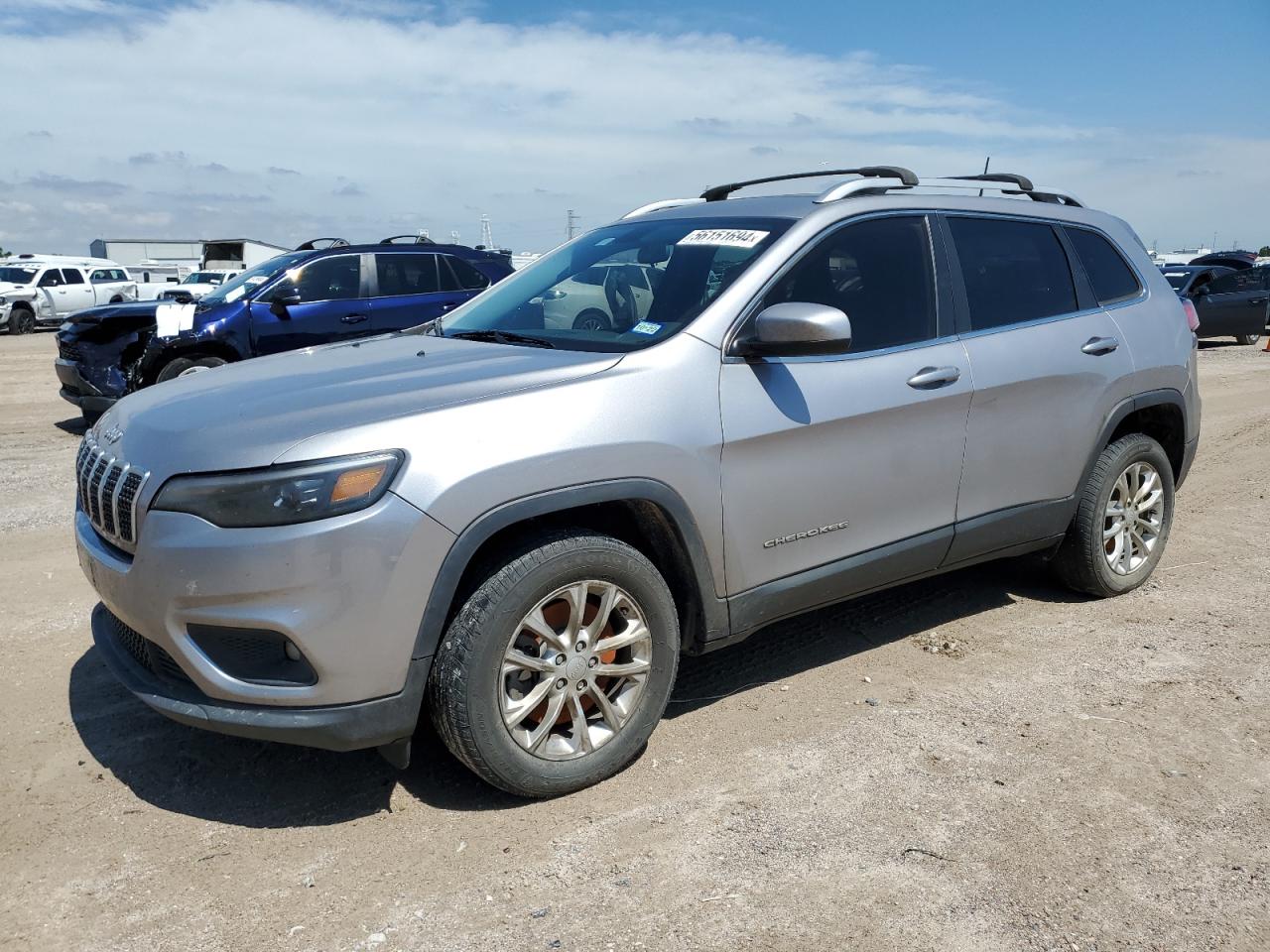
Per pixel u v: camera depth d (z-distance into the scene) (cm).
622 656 331
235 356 962
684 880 277
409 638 287
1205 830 300
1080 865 283
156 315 952
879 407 374
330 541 274
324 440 280
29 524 635
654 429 322
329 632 278
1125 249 500
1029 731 362
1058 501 451
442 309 1066
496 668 299
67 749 351
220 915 264
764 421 346
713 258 377
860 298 384
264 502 275
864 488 377
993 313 425
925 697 390
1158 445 492
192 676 287
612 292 387
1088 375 448
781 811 310
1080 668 416
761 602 359
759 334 336
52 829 303
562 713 320
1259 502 695
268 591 274
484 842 297
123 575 295
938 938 254
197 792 324
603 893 272
